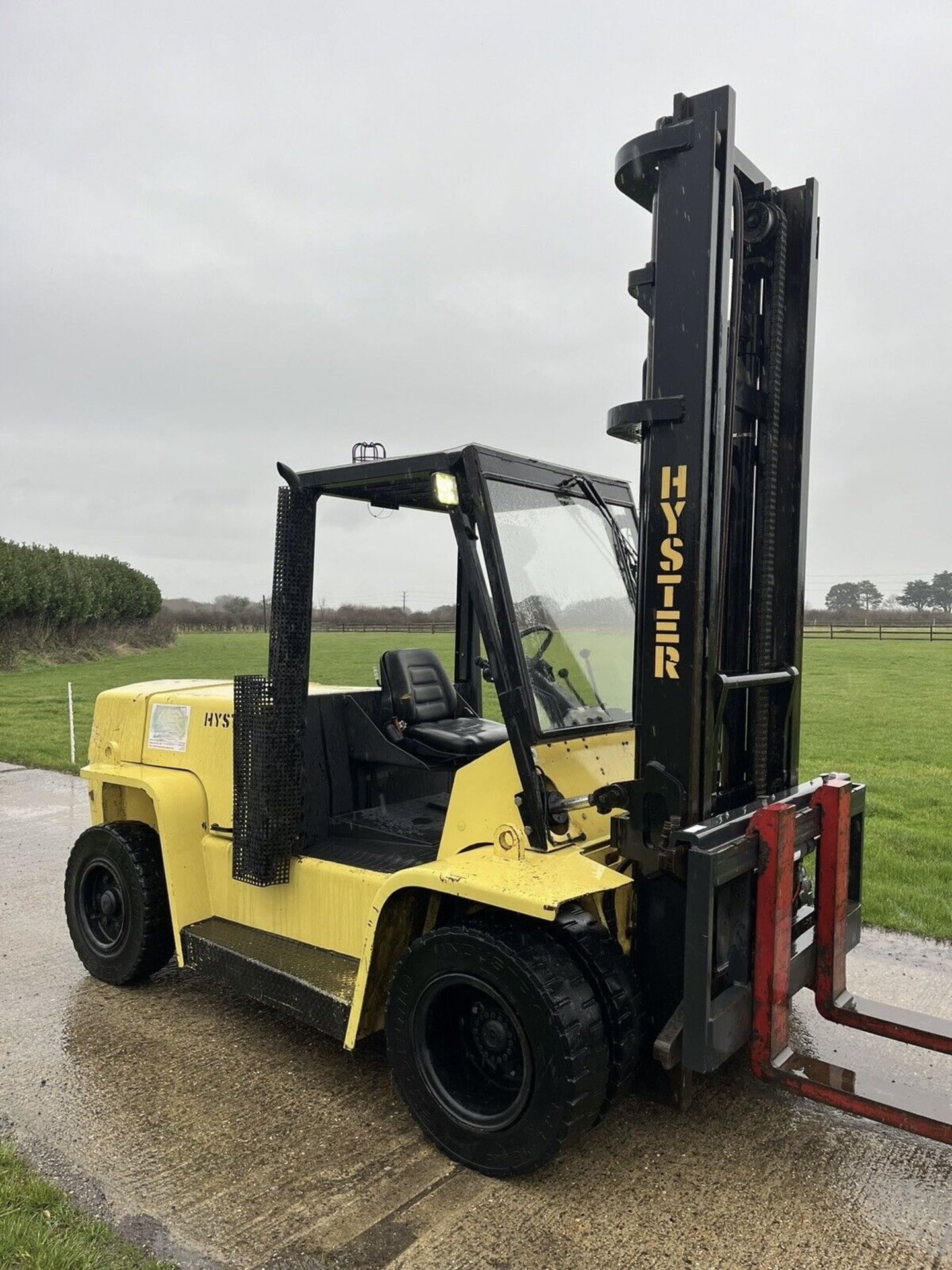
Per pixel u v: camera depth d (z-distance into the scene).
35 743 12.75
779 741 3.68
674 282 3.03
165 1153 3.23
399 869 3.71
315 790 4.05
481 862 3.20
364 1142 3.30
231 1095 3.63
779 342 3.49
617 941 3.23
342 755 4.20
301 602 3.87
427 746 4.00
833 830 3.37
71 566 33.03
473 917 3.21
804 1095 2.97
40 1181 3.02
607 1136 3.33
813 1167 3.15
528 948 3.00
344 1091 3.67
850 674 24.80
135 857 4.53
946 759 11.88
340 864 3.85
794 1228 2.83
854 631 46.44
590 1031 2.93
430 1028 3.27
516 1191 3.00
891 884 6.27
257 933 4.14
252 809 3.92
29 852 7.33
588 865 3.12
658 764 3.09
